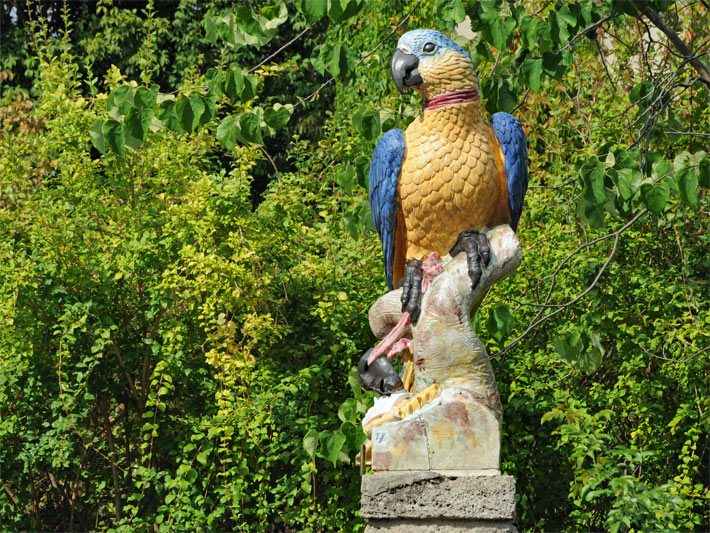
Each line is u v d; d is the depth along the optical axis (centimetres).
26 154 899
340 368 819
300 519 777
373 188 530
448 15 595
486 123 525
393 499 479
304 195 952
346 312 802
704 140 830
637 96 697
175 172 845
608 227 809
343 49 609
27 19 1625
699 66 645
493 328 660
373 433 492
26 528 853
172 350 805
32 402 841
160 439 841
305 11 580
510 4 620
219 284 748
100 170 870
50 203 816
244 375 751
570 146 916
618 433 816
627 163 588
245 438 771
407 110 672
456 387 498
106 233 843
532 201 844
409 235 524
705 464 819
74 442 845
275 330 760
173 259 816
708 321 749
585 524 778
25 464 804
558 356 720
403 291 515
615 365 830
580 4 621
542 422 722
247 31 589
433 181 507
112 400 890
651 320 811
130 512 865
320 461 820
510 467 759
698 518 745
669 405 824
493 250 507
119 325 839
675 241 836
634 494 639
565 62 617
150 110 580
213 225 776
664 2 607
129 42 1593
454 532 474
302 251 845
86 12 1638
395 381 526
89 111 834
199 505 764
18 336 805
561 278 810
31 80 1593
